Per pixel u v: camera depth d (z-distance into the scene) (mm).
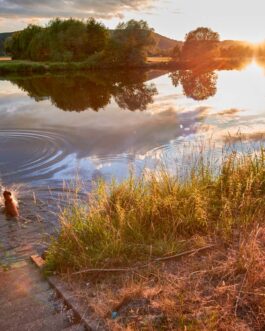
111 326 3748
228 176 7254
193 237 5594
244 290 4066
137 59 74062
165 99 25719
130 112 20453
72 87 36312
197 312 3793
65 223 5816
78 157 12047
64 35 77125
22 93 31406
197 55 88250
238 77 44750
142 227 5965
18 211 7918
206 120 16875
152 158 11414
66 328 3879
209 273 4527
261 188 6980
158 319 3750
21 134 15438
